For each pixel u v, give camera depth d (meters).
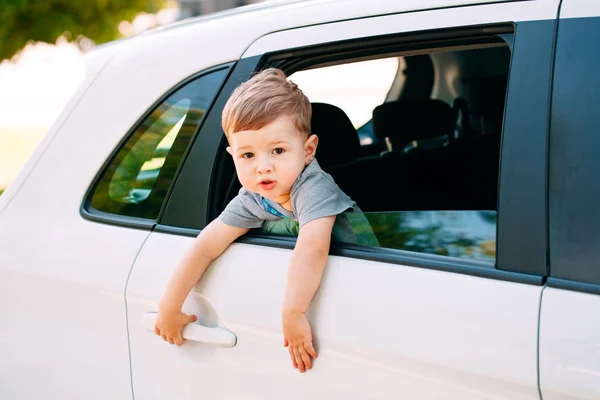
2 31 6.13
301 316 1.52
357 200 2.52
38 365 2.03
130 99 2.06
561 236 1.35
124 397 1.87
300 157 1.64
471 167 2.62
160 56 2.05
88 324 1.92
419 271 1.48
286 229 1.71
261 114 1.58
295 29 1.82
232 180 1.90
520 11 1.52
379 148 2.81
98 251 1.94
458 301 1.40
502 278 1.39
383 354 1.43
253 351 1.61
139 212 1.94
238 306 1.64
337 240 1.66
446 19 1.61
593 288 1.31
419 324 1.41
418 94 2.90
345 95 2.70
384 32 1.68
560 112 1.41
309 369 1.52
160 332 1.74
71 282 1.95
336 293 1.53
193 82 1.94
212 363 1.69
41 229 2.08
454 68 2.87
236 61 1.88
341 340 1.48
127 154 2.03
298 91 1.68
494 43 1.59
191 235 1.81
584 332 1.27
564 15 1.47
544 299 1.33
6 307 2.08
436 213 1.73
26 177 2.17
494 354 1.32
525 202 1.39
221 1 19.00
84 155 2.10
